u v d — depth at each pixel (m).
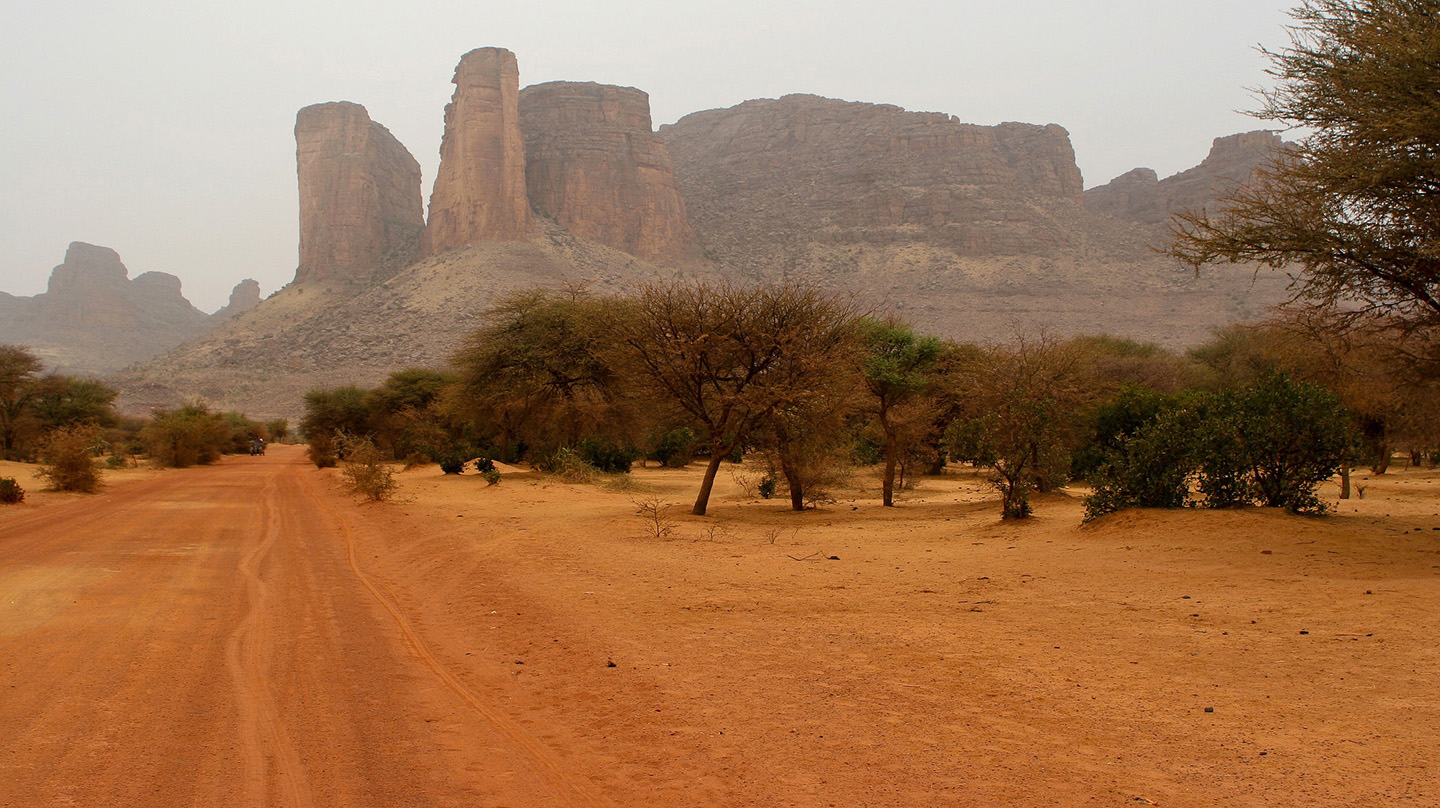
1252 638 6.54
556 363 34.50
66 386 54.88
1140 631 6.96
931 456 32.66
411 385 56.84
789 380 18.80
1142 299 164.75
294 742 4.78
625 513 19.09
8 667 6.32
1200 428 14.05
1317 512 13.73
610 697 5.62
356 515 19.67
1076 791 3.91
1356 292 12.10
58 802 3.90
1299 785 3.87
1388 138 10.54
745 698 5.49
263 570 11.28
